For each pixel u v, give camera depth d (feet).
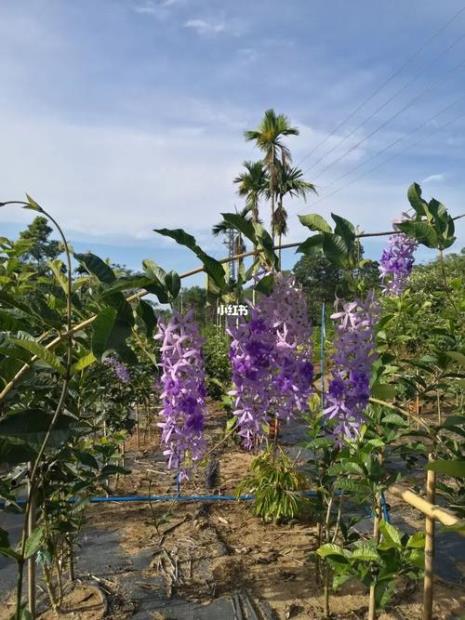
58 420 5.85
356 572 7.52
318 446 9.71
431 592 7.43
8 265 8.25
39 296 8.74
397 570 7.36
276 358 5.54
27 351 5.84
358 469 7.98
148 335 5.57
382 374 8.14
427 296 17.60
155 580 11.55
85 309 6.95
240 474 18.48
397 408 7.47
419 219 7.14
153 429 26.03
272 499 14.06
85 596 10.96
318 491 10.68
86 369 8.43
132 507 15.65
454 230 6.91
